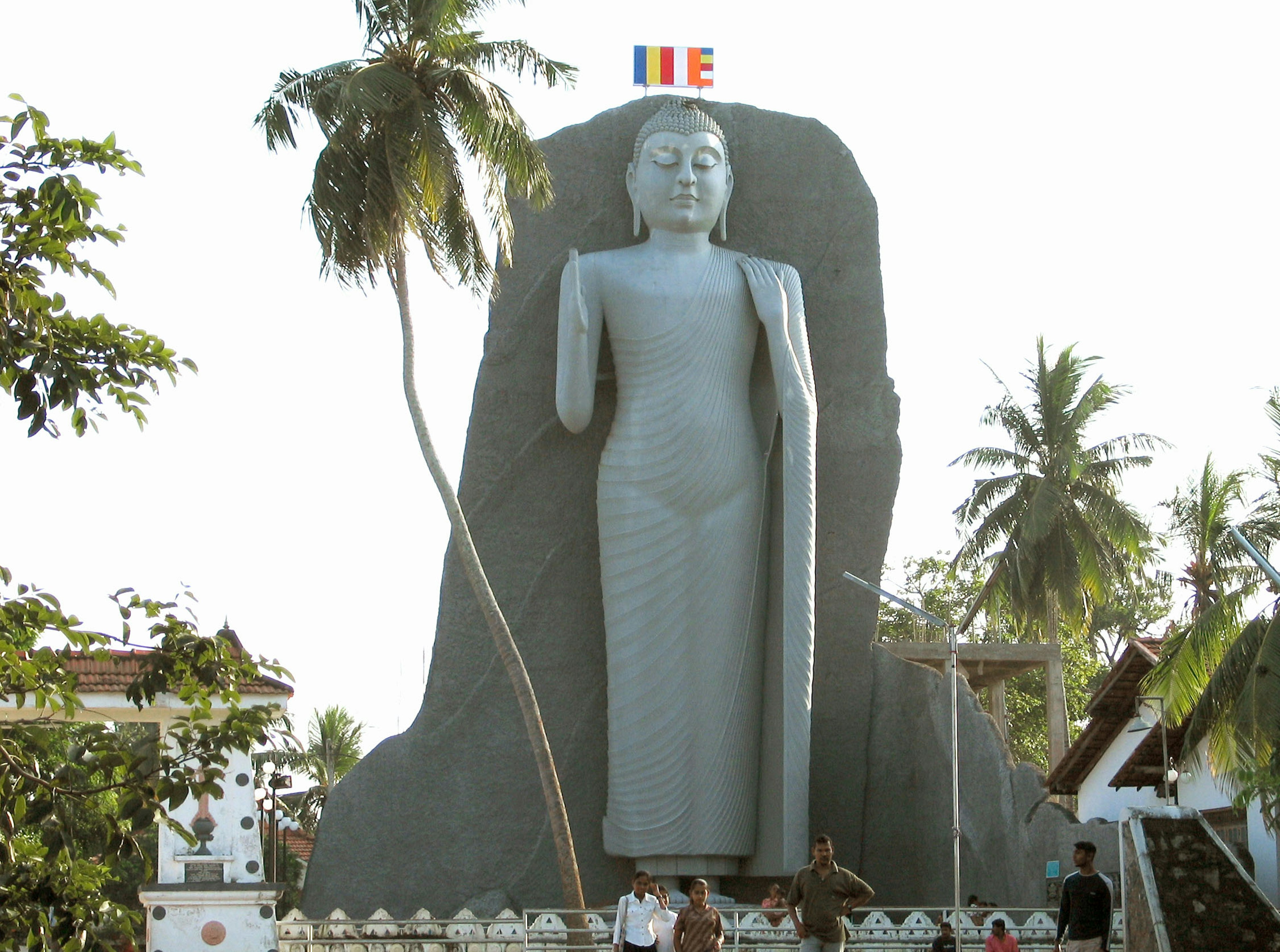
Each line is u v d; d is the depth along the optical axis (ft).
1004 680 150.30
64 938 34.55
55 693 37.37
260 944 61.98
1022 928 77.46
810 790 97.40
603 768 96.22
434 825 95.04
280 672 38.45
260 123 76.38
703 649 91.40
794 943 74.13
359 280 77.05
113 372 35.22
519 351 98.99
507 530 97.91
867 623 99.55
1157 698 96.27
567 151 100.37
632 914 53.16
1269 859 98.27
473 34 78.13
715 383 92.63
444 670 96.89
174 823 36.47
